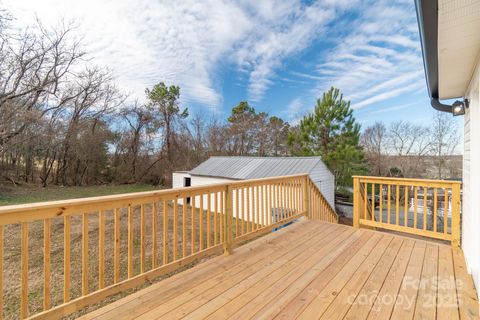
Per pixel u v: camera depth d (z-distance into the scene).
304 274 2.45
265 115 22.03
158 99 18.66
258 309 1.88
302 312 1.83
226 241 3.00
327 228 4.03
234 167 12.05
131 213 2.12
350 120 11.63
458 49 1.96
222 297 2.05
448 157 14.73
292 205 4.34
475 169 2.35
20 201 10.89
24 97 12.49
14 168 15.17
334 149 11.63
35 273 4.41
